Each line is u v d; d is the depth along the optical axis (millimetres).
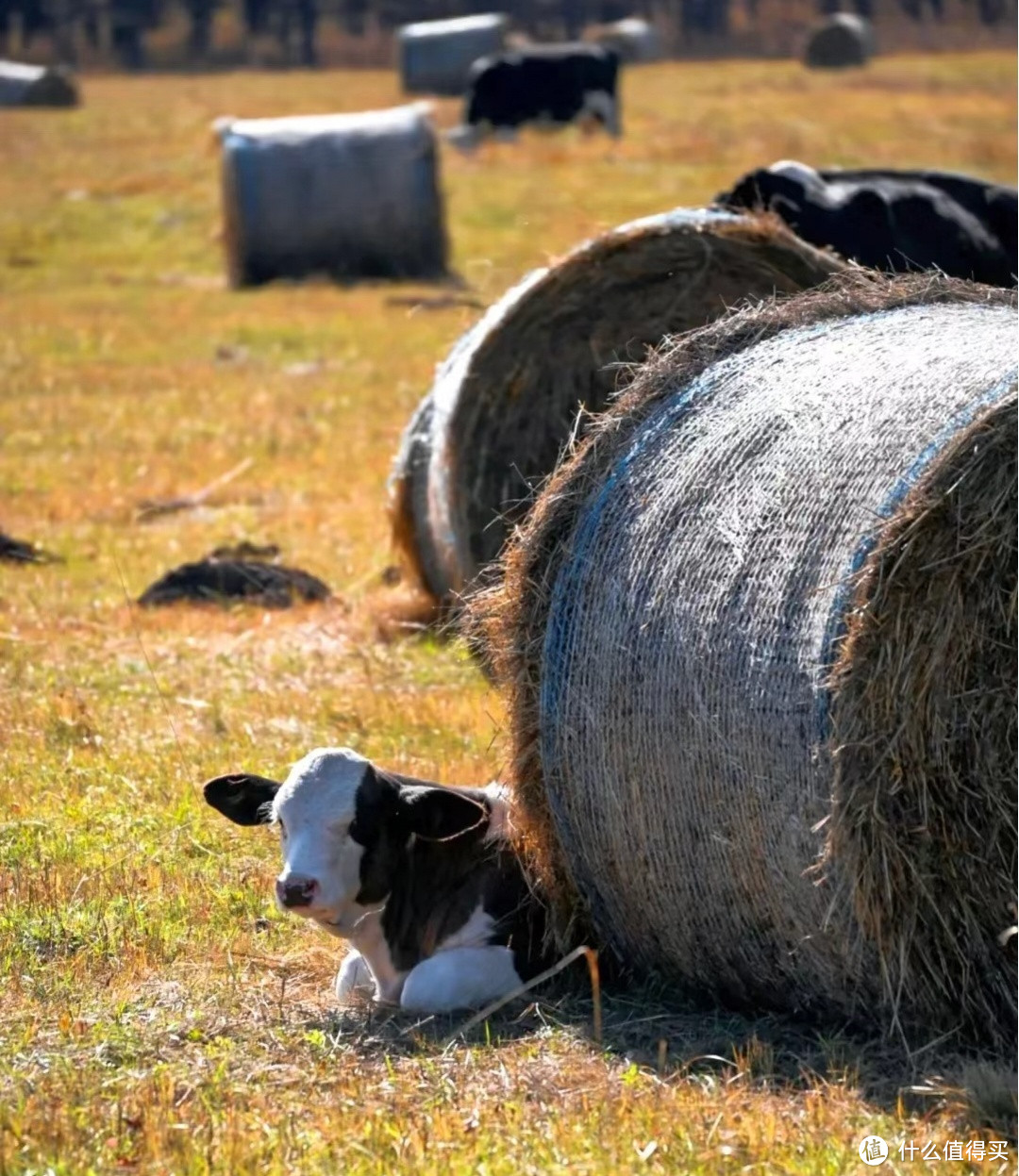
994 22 143250
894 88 99188
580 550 10688
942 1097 8938
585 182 63812
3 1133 8695
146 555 23297
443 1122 8680
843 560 9422
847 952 9547
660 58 128375
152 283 51406
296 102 101312
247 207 50500
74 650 18812
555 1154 8398
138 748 15375
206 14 142625
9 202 65312
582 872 10680
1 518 25375
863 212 21344
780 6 148875
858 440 9773
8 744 15508
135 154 78062
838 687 9188
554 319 18438
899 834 9266
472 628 11469
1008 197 22609
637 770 10172
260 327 43062
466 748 15320
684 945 10383
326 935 11695
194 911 11859
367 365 37844
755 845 9727
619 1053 9812
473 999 10500
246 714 16422
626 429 10977
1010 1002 9484
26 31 143000
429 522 19500
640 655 10180
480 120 80812
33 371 37562
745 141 73625
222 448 30078
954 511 9148
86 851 12914
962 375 9742
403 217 50875
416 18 146875
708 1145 8469
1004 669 9391
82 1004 10398
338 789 10164
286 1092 9258
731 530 10039
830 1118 8758
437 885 10727
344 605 20547
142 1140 8602
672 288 18516
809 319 11312
